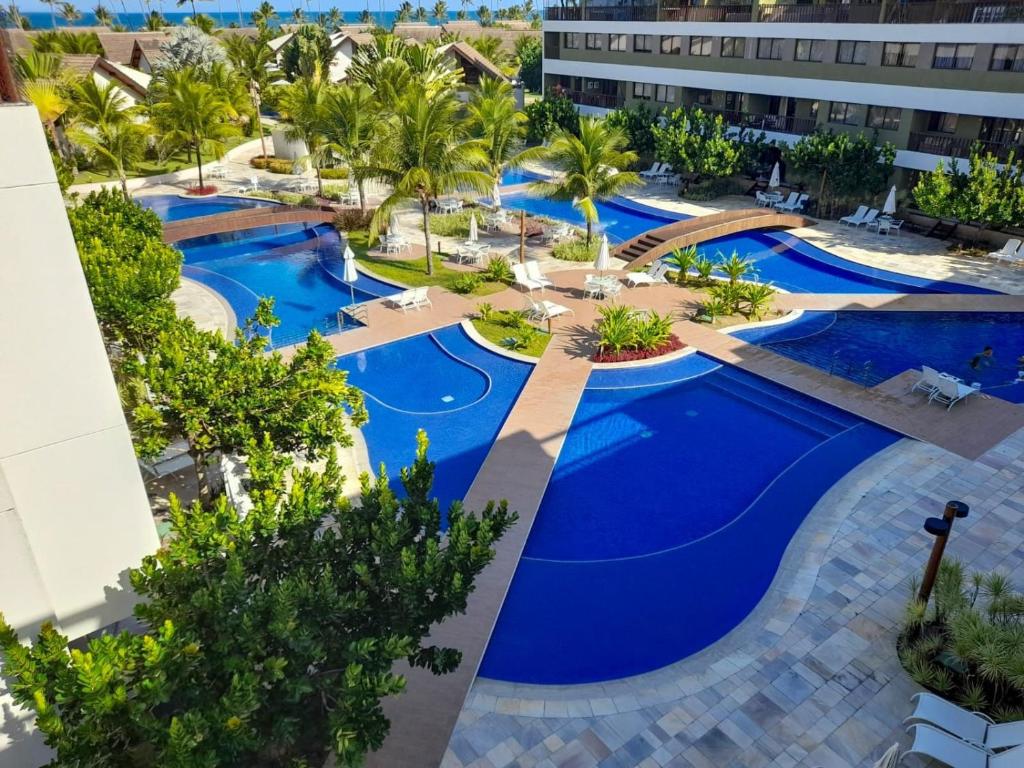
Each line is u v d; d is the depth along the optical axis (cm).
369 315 2308
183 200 3762
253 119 5419
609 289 2395
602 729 959
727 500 1469
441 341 2150
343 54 6494
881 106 3212
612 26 4438
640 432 1706
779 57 3591
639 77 4397
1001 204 2573
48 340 731
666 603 1209
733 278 2352
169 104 3694
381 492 871
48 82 3400
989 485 1456
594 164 2731
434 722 963
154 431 1049
